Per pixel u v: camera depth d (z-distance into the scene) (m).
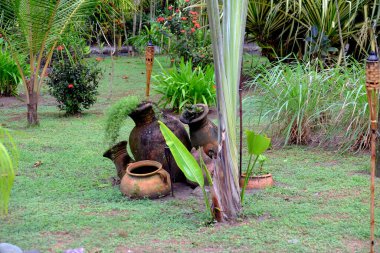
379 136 5.30
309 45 10.36
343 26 10.12
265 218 4.25
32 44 7.72
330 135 6.47
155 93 11.08
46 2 7.23
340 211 4.37
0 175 3.26
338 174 5.46
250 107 7.08
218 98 4.09
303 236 3.87
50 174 5.59
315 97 6.54
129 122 8.42
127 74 13.98
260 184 4.98
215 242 3.77
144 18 17.59
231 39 4.08
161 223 4.13
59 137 7.37
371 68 3.33
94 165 5.93
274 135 7.00
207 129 5.05
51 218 4.23
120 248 3.68
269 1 10.56
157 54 17.72
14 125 8.23
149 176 4.71
